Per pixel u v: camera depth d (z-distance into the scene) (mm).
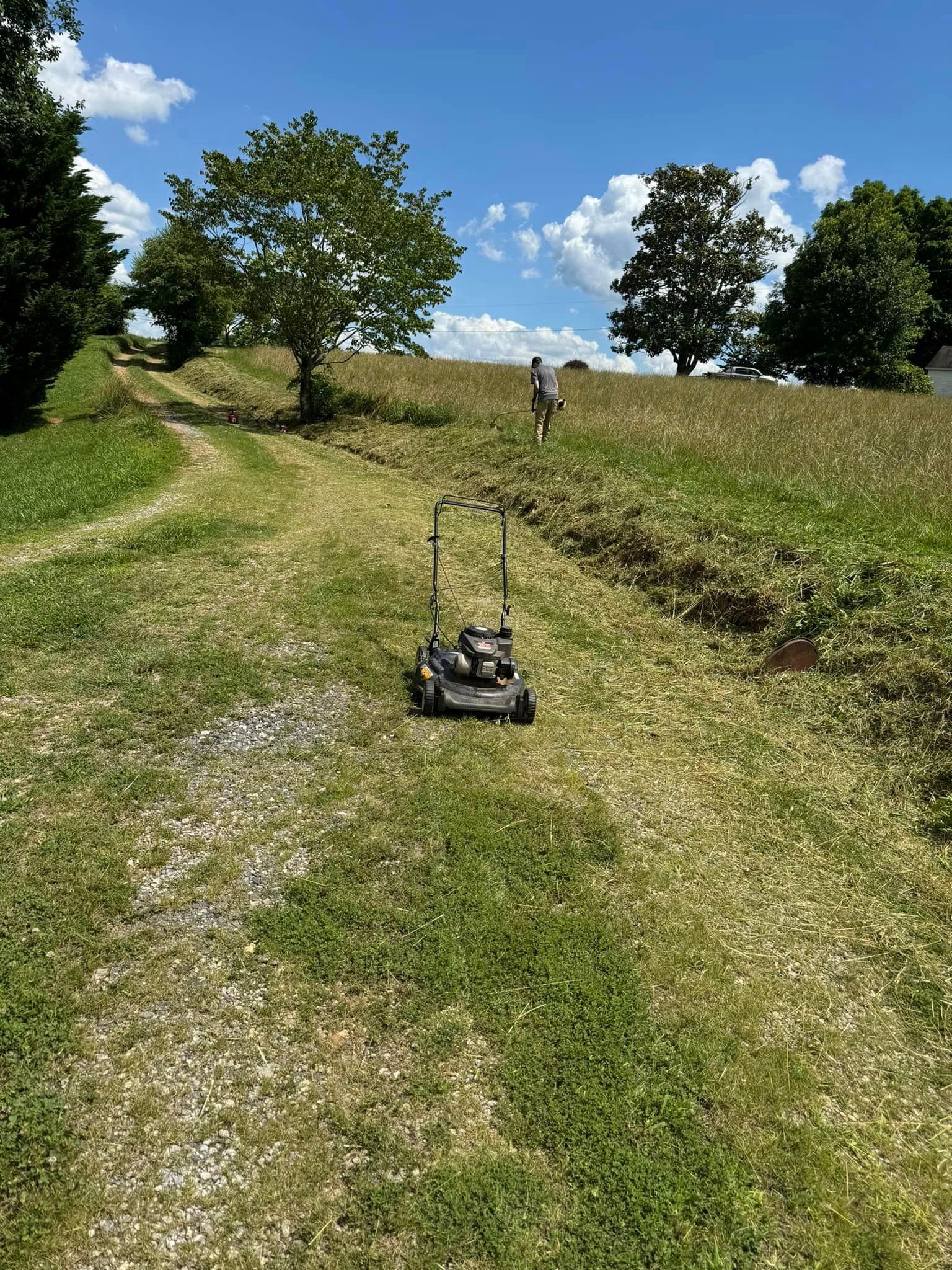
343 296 19891
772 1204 2623
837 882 4383
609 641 7625
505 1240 2408
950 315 46656
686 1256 2430
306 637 6938
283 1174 2553
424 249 20500
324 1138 2682
